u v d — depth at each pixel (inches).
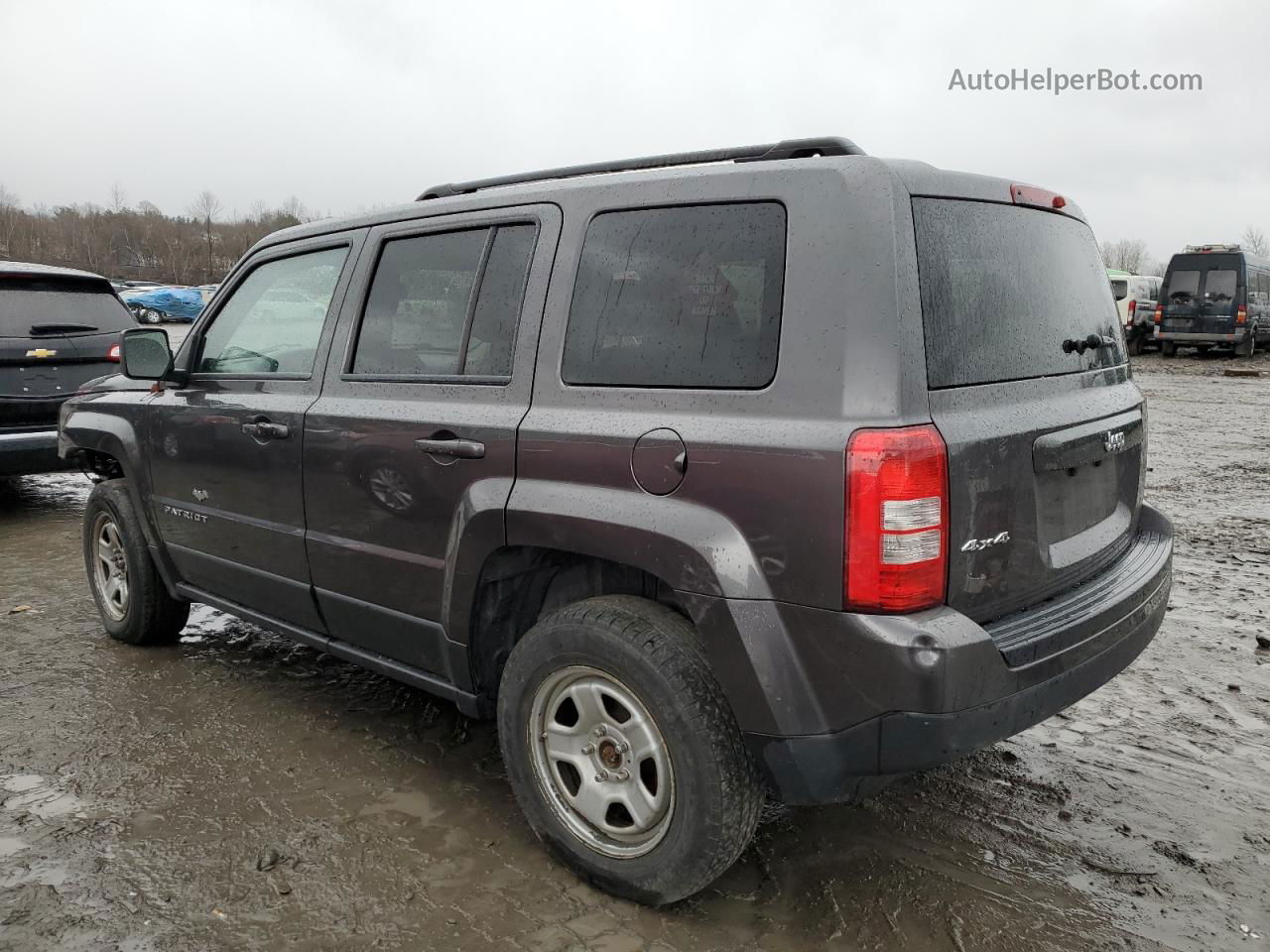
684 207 98.7
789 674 86.5
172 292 1350.9
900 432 81.8
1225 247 906.7
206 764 130.7
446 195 131.0
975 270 95.0
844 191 88.6
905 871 106.6
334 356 130.9
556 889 103.3
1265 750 135.0
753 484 86.9
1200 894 102.7
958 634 82.1
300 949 93.2
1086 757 133.3
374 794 122.8
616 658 95.2
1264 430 457.1
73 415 182.2
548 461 102.0
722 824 91.5
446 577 112.7
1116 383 116.0
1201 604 196.7
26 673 162.7
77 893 101.3
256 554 143.3
